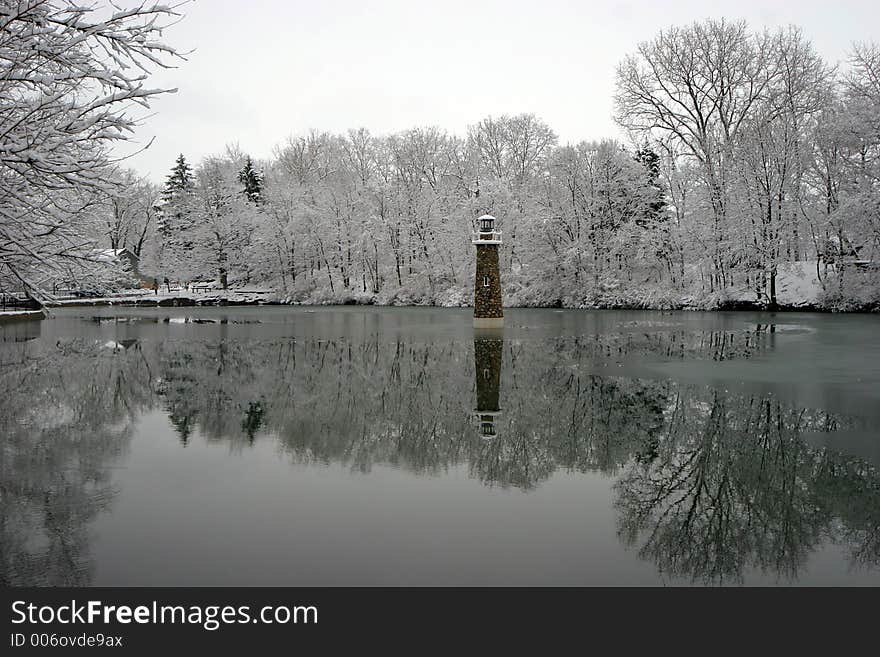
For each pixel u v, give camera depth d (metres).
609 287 48.53
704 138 43.31
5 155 6.78
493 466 8.53
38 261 8.38
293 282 68.06
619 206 50.19
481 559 5.65
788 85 39.44
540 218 51.38
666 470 8.41
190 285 75.38
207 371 17.34
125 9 6.91
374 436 10.15
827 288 38.03
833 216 36.03
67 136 6.90
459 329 31.62
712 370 16.73
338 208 65.06
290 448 9.34
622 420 11.25
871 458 8.87
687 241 44.28
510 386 14.88
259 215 67.81
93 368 17.80
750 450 9.30
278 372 17.19
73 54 7.17
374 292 64.00
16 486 7.49
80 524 6.31
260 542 5.91
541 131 64.88
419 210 60.44
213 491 7.35
